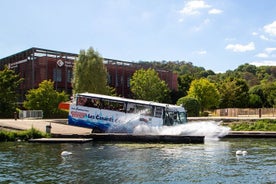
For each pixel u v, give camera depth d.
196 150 26.36
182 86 118.50
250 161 21.17
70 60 82.12
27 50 78.25
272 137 37.72
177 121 36.53
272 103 103.19
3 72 56.09
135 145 29.42
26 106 57.47
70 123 36.91
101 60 68.62
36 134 31.39
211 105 81.62
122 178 16.27
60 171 17.70
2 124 35.59
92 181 15.60
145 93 79.00
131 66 96.44
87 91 66.56
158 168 18.67
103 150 25.81
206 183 15.30
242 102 94.25
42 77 77.06
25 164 19.59
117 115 36.31
